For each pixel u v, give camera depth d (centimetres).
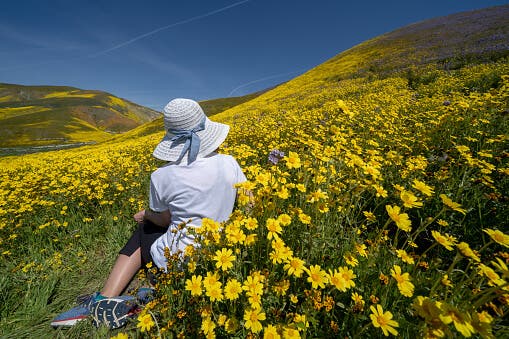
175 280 162
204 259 150
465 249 112
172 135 186
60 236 318
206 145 182
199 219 180
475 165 246
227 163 191
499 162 261
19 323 206
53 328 198
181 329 144
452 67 1259
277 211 175
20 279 250
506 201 201
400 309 130
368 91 1170
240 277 142
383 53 2584
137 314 181
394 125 488
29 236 331
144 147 977
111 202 374
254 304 117
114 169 579
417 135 397
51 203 392
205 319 125
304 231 169
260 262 159
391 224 227
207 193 177
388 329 104
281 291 128
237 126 938
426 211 221
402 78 1328
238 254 150
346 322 130
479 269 124
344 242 175
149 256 206
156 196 190
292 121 678
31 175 663
